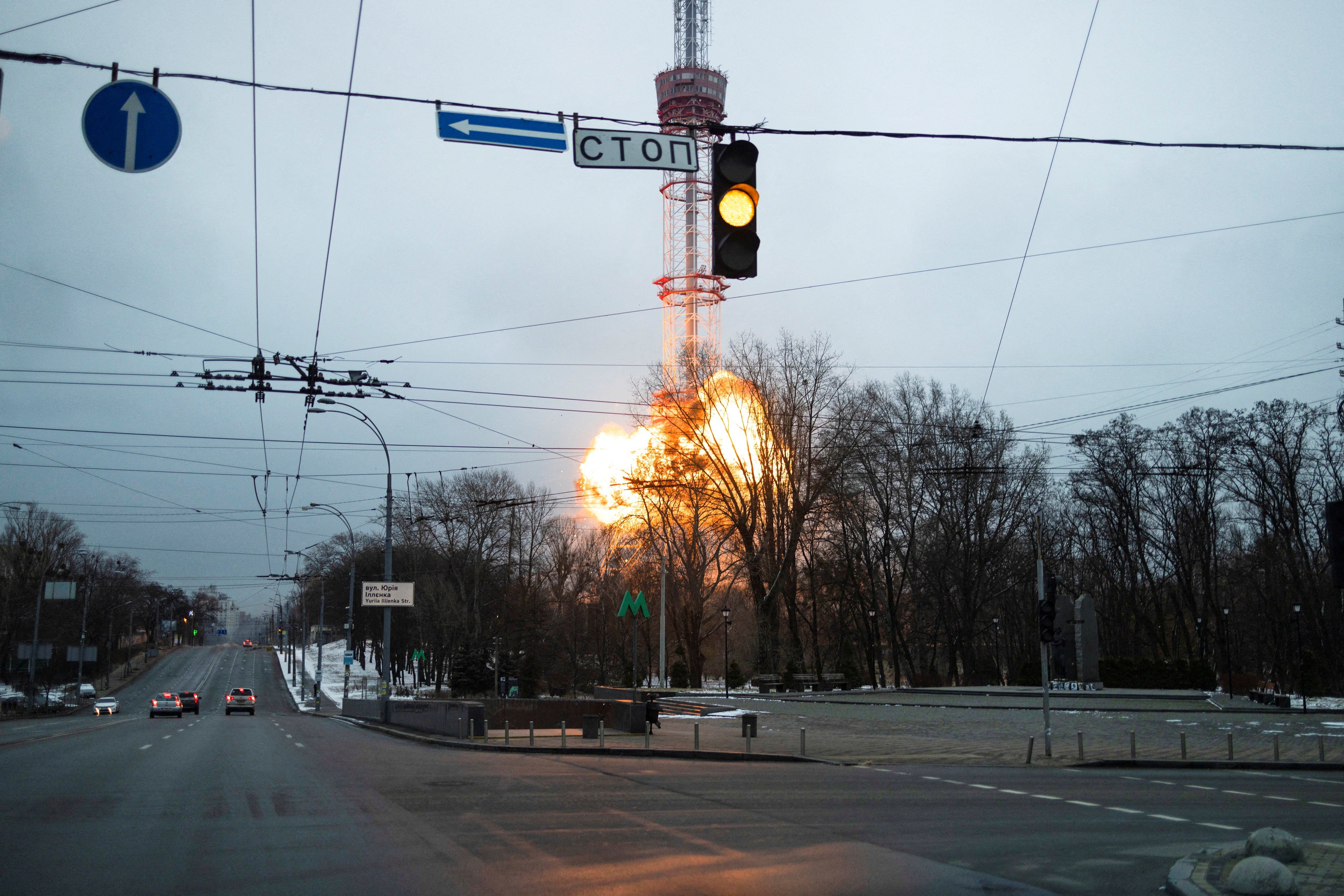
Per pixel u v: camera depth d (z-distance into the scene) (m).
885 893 9.42
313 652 169.50
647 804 15.48
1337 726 34.06
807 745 28.56
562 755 26.33
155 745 29.33
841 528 66.12
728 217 10.66
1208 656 71.94
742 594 76.94
